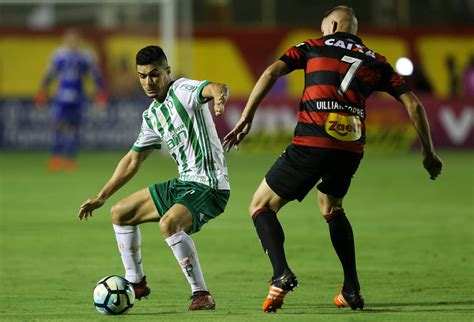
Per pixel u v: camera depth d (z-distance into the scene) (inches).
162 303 1061.8
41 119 3659.0
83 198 2269.9
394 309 1006.4
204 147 1018.1
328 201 1007.6
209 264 1369.3
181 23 3735.2
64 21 3932.1
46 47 3649.1
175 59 3718.0
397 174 2913.4
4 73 3639.3
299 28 3794.3
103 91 3073.3
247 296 1111.6
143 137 1043.3
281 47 3791.8
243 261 1397.6
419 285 1179.3
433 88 3828.7
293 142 980.6
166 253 1487.5
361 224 1822.1
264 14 4163.4
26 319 961.5
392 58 3836.1
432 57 3831.2
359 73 970.1
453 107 3720.5
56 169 3034.0
